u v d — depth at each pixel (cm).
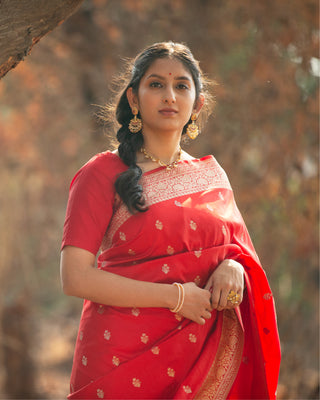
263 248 754
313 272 743
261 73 719
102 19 770
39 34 219
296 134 720
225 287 233
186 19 779
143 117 245
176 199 237
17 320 1029
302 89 726
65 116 895
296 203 728
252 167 805
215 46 771
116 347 229
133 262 235
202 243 238
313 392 614
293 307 736
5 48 214
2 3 214
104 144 810
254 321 251
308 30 703
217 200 246
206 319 240
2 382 1020
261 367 255
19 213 1180
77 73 804
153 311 231
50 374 1103
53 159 991
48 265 1271
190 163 251
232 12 761
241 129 746
